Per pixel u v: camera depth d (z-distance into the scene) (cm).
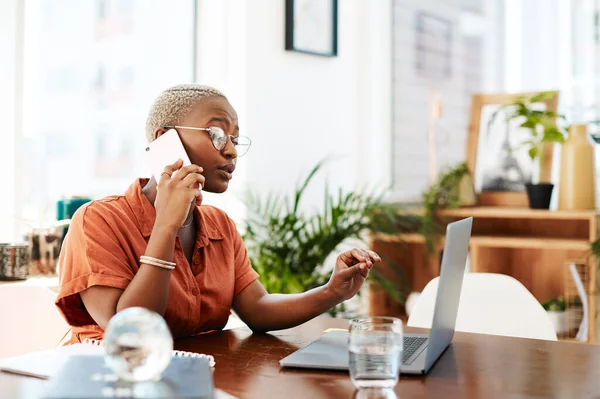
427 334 157
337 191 353
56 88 268
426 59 376
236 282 172
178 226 143
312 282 287
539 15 360
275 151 317
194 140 153
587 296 290
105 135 286
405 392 110
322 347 137
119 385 97
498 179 340
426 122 374
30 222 249
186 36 312
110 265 145
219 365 127
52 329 174
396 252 357
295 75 327
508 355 137
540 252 334
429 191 339
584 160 304
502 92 370
